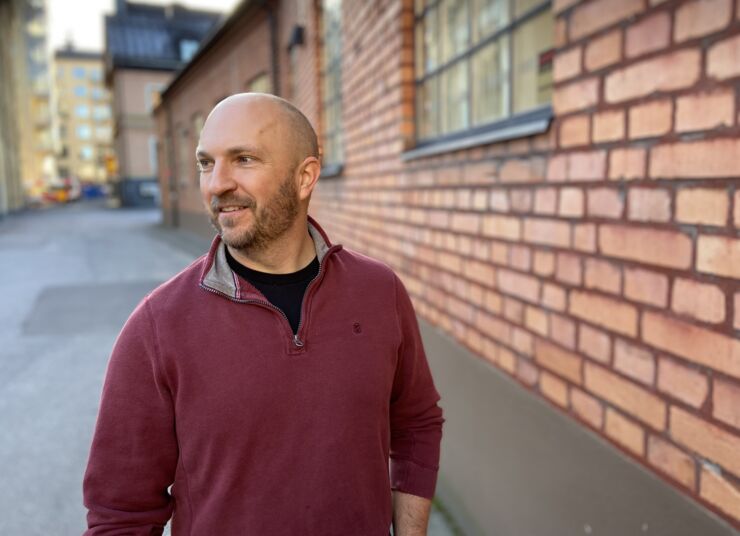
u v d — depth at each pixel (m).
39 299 7.49
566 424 1.94
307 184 1.12
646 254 1.53
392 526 1.29
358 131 4.44
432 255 3.14
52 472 3.12
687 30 1.36
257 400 1.01
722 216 1.28
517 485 2.31
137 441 1.03
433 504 2.96
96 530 1.01
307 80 6.12
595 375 1.79
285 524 1.03
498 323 2.44
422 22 3.34
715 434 1.32
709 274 1.32
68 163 78.56
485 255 2.53
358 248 4.55
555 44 1.91
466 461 2.81
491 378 2.48
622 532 1.66
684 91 1.37
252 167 1.04
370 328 1.14
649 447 1.55
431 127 3.31
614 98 1.63
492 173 2.43
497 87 2.63
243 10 8.66
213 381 1.01
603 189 1.70
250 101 1.06
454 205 2.83
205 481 1.03
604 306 1.72
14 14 40.31
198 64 13.27
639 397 1.59
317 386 1.06
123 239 15.62
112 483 1.03
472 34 2.83
